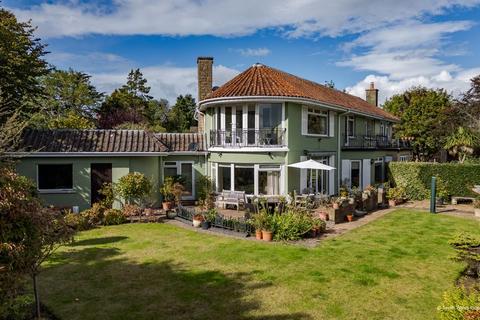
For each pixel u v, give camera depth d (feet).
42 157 57.47
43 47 63.31
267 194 64.08
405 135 126.72
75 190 59.36
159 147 63.52
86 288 28.25
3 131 43.29
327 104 68.23
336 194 78.18
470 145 85.97
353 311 24.29
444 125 110.42
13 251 16.71
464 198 72.64
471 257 29.09
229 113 66.69
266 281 29.66
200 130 85.46
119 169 61.41
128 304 25.34
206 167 74.38
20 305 23.09
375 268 32.86
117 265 33.83
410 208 67.41
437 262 34.60
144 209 58.59
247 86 64.34
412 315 23.70
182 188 65.31
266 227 43.34
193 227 50.65
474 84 101.09
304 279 30.09
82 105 182.60
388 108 148.66
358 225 51.60
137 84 230.48
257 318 23.27
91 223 51.26
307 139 68.44
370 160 92.43
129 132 65.72
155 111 219.61
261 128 63.82
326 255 36.73
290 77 80.02
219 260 35.19
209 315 23.68
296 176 65.77
